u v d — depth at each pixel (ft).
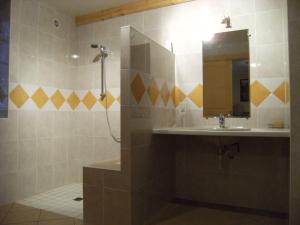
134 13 10.23
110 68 10.78
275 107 8.03
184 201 9.20
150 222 7.45
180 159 9.41
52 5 10.50
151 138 7.79
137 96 7.06
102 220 7.08
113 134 10.75
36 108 9.91
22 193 9.34
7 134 8.86
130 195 6.70
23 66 9.42
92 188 7.23
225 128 7.71
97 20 11.07
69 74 11.46
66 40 11.31
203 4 8.99
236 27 8.53
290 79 6.19
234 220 7.61
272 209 8.14
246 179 8.46
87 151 11.35
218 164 8.82
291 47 6.18
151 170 7.77
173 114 9.27
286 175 7.95
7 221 7.41
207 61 8.93
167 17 9.57
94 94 11.22
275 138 8.07
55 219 7.55
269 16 8.11
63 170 11.11
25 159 9.46
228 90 8.64
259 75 8.23
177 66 9.39
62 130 11.09
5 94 8.81
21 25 9.36
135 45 6.97
